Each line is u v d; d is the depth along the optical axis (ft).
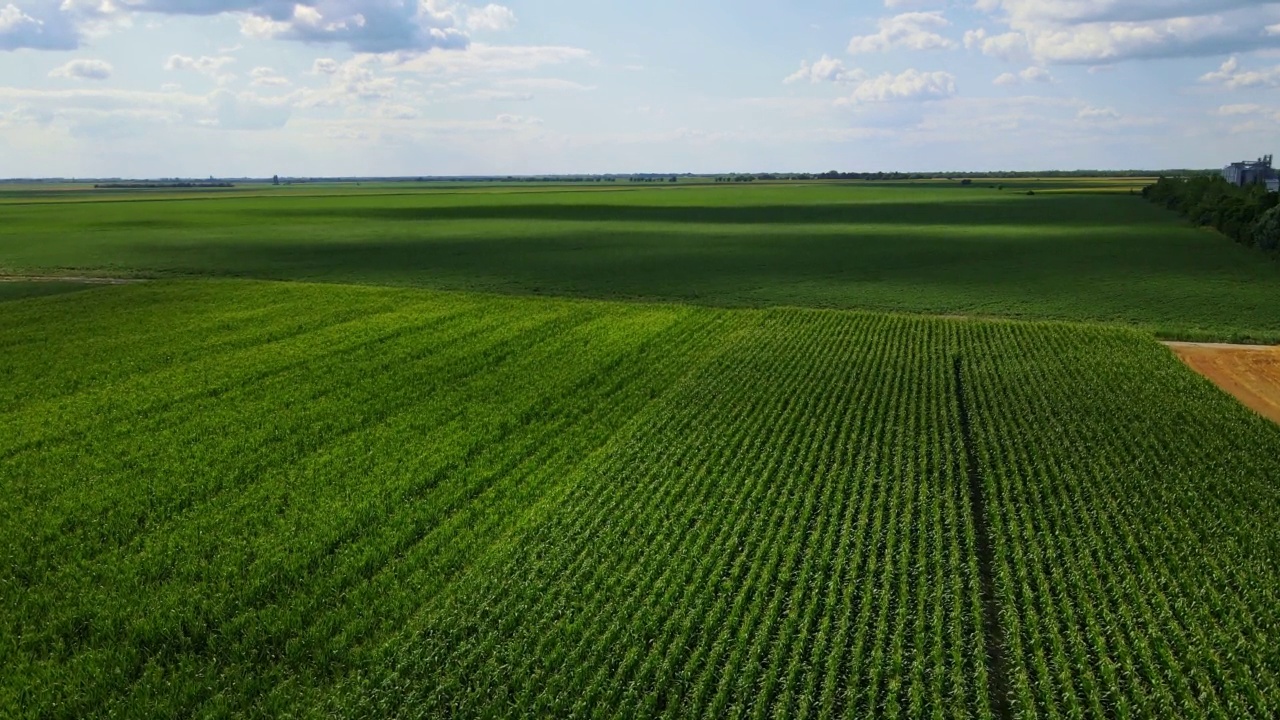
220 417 115.24
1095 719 57.26
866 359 144.36
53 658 62.95
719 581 71.82
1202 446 103.09
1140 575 73.77
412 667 61.98
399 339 160.15
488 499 90.74
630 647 63.72
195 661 63.05
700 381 132.98
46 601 69.82
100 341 155.63
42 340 156.25
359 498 90.53
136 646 64.69
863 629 64.44
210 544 79.82
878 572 74.13
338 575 74.43
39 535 80.59
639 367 142.20
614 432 111.96
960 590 70.23
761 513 83.51
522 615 67.92
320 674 61.87
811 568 73.92
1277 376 137.49
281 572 75.10
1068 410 116.67
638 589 70.03
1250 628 66.39
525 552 78.33
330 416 116.78
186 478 94.48
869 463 98.22
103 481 93.61
